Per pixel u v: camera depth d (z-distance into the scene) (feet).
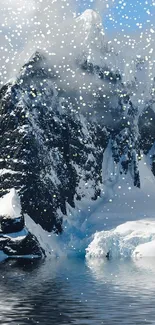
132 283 314.76
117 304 245.24
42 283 319.06
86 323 208.44
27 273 372.99
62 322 210.38
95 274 365.61
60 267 418.51
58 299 260.21
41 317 219.20
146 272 376.48
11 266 428.56
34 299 261.03
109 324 206.39
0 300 258.78
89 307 239.30
